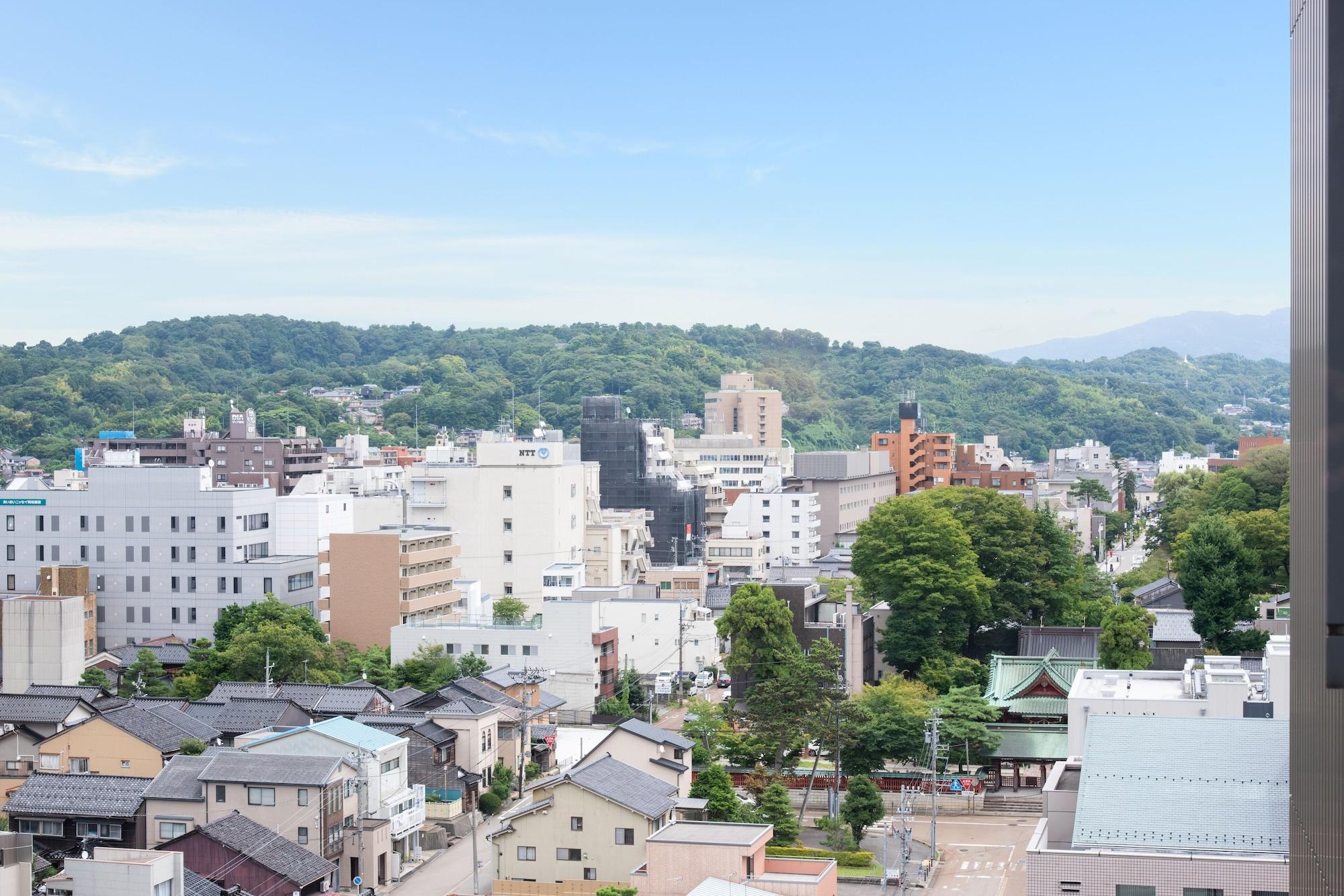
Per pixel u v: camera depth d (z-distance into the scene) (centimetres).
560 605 14225
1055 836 5541
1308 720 2953
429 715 10819
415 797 9619
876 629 13512
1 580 16225
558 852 8488
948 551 13100
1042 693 11375
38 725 10125
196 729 10331
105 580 16038
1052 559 14350
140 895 6788
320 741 9125
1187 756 5625
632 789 8706
